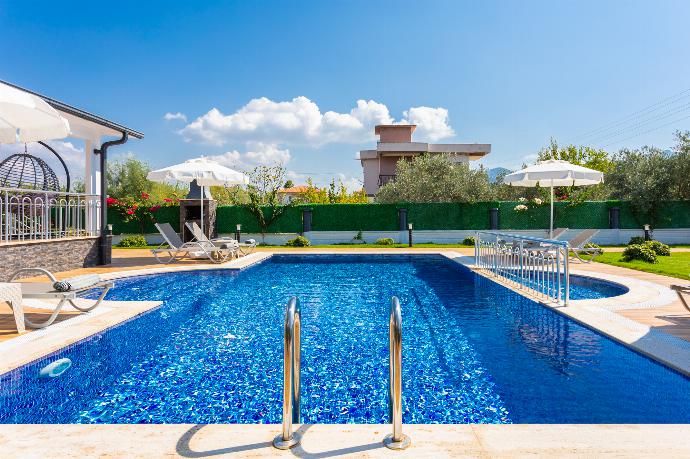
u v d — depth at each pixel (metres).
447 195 23.47
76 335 4.96
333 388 3.93
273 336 5.58
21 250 9.23
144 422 3.28
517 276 9.24
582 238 12.76
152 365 4.52
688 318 5.90
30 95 5.12
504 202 21.08
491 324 6.11
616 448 2.37
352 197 35.25
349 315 6.69
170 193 26.97
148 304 6.90
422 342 5.29
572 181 13.28
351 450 2.37
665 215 20.47
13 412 3.44
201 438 2.51
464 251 15.97
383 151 37.69
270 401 3.66
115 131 12.43
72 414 3.41
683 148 21.05
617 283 8.84
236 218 21.23
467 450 2.35
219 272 11.47
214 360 4.68
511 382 3.99
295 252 15.80
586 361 4.51
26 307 6.51
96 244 12.04
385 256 15.27
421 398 3.67
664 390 3.75
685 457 2.27
